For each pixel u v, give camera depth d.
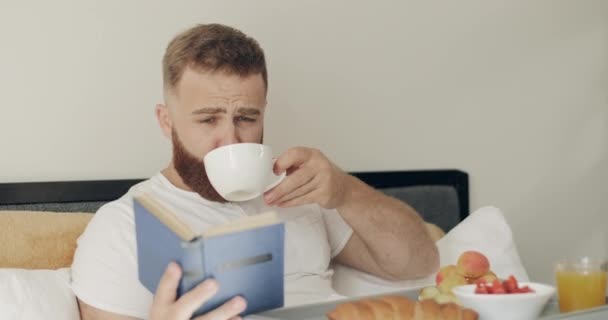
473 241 1.78
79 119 1.77
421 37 2.30
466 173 2.35
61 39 1.74
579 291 1.18
